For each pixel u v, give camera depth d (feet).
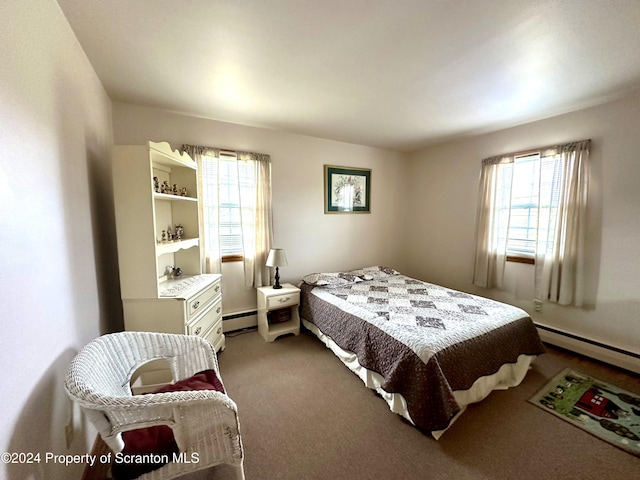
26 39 3.25
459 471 4.55
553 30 4.73
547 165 8.82
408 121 9.34
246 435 5.29
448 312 7.39
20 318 2.94
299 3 4.09
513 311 7.45
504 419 5.74
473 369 5.75
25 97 3.20
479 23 4.56
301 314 10.18
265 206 10.02
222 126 9.30
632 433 5.33
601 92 7.13
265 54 5.45
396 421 5.69
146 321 6.03
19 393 2.88
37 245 3.35
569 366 7.75
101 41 4.99
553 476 4.46
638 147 7.17
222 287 9.73
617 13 4.28
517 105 7.98
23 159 3.11
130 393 4.46
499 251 10.35
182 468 3.49
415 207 13.92
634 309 7.41
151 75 6.25
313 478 4.42
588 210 8.09
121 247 5.79
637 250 7.30
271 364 7.95
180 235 8.09
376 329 6.60
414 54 5.47
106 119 7.06
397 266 14.26
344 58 5.60
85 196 5.17
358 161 12.52
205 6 4.14
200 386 4.43
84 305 4.86
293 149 10.75
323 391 6.69
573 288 8.40
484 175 10.61
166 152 6.30
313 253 11.62
